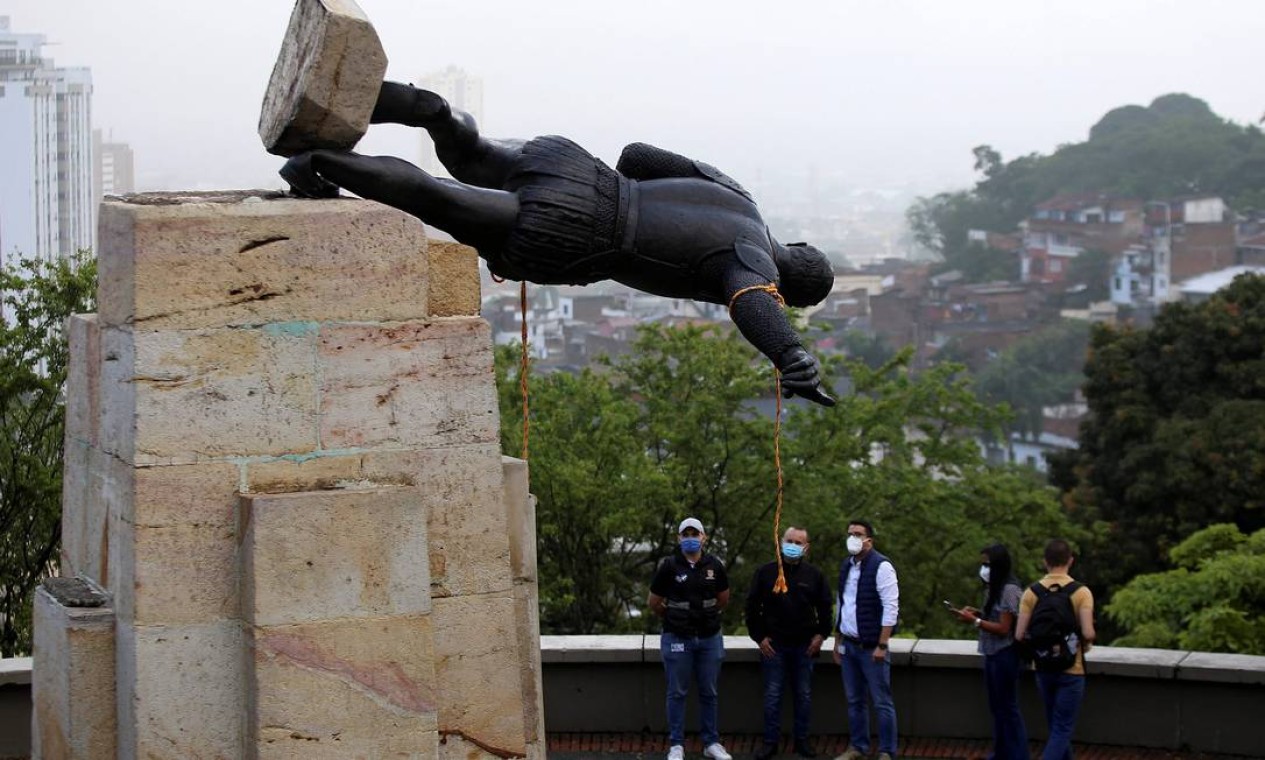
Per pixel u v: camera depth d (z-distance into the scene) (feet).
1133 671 33.83
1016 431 263.29
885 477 74.64
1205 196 360.28
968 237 413.59
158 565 17.76
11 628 53.11
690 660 32.58
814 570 33.22
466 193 20.24
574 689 35.12
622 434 67.26
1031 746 34.50
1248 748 33.37
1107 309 324.19
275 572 17.74
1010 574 31.86
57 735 18.95
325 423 18.43
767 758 33.35
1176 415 108.27
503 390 71.20
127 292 17.95
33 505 53.36
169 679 17.84
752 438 70.03
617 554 71.00
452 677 19.03
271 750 17.70
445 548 18.98
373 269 18.62
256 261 18.12
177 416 17.83
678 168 22.03
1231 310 110.42
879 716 32.22
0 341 54.44
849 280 406.00
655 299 303.27
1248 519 103.04
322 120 18.93
